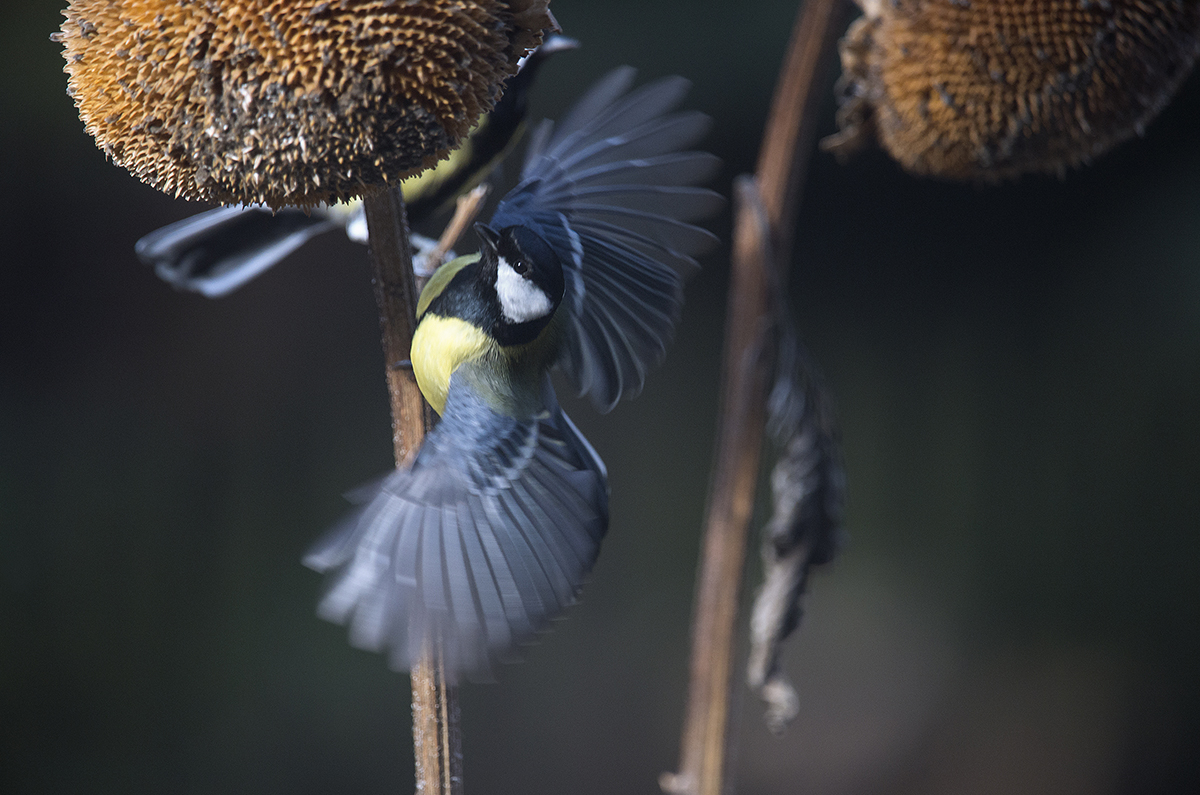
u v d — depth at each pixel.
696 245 3.92
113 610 5.53
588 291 3.93
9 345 5.61
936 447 6.52
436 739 3.83
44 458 5.60
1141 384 6.32
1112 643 6.28
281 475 5.88
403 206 3.85
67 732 5.32
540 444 3.89
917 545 6.49
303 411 5.95
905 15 3.89
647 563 6.32
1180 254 6.23
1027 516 6.41
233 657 5.61
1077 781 6.04
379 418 6.02
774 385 3.95
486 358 3.90
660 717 6.10
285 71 3.78
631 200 3.92
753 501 3.95
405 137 3.79
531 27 3.80
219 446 5.84
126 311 5.79
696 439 6.44
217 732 5.51
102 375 5.74
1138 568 6.25
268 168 3.79
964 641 6.38
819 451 3.95
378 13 3.78
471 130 3.80
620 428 6.44
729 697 3.95
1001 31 3.87
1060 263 6.49
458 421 3.88
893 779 6.17
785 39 5.36
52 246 5.64
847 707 6.33
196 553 5.68
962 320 6.58
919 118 3.89
